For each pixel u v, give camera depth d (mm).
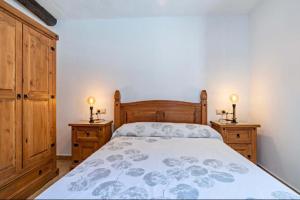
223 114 3080
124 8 2846
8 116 1740
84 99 3223
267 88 2609
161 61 3135
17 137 1845
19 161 1868
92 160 1562
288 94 2203
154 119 3062
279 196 997
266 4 2602
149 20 3145
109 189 1062
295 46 2092
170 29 3121
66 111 3244
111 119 3188
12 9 1754
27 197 1972
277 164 2412
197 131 2506
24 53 1938
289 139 2191
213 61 3090
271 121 2527
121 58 3184
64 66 3244
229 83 3086
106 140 2861
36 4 2643
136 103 3080
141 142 2162
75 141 2770
